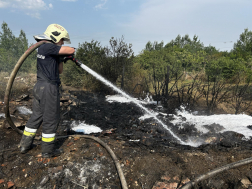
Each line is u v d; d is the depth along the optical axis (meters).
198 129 3.81
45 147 2.36
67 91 7.65
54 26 2.40
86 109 5.29
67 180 2.10
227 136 3.36
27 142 2.45
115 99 6.77
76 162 2.39
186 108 5.39
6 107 2.43
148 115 4.82
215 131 3.67
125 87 8.52
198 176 2.09
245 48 23.52
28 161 2.37
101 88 8.36
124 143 2.99
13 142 2.92
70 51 2.30
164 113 5.07
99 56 8.91
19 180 2.09
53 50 2.23
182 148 2.87
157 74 10.88
